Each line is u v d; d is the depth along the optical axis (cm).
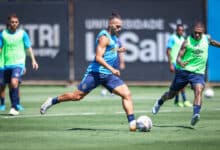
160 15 5547
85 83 2842
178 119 3331
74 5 5594
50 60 5672
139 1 5553
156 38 5559
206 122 3191
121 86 2809
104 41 2783
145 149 2350
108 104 4241
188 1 5509
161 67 5572
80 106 4100
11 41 3628
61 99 2916
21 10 5650
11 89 3603
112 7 5575
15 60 3628
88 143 2498
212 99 4653
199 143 2484
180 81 3150
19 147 2405
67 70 5672
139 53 5581
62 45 5656
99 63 2777
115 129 2914
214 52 5469
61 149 2358
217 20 5497
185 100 4150
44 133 2783
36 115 3538
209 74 5488
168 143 2486
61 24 5650
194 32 3106
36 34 5659
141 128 2820
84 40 5622
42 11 5653
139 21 5559
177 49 4275
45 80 5688
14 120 3284
